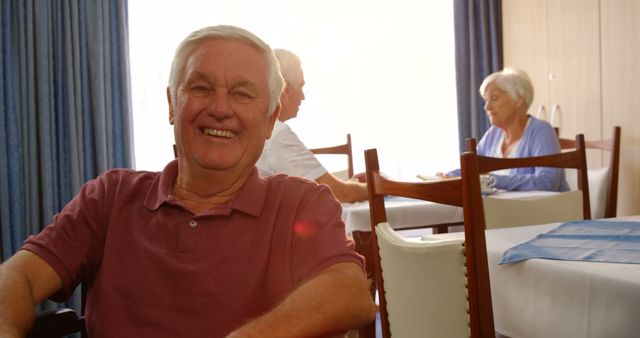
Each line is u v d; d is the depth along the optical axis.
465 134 4.22
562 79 3.63
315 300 0.96
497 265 1.37
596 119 3.36
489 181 2.51
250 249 1.09
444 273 1.23
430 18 4.24
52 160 3.32
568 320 1.16
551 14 3.70
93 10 3.38
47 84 3.28
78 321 1.18
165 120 3.75
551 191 2.67
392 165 4.21
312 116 4.05
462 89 4.20
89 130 3.41
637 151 3.07
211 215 1.09
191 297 1.07
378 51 4.15
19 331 0.99
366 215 2.21
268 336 0.91
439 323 1.26
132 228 1.15
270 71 1.17
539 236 1.49
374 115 4.16
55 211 3.36
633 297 1.02
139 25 3.68
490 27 4.23
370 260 2.25
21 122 3.26
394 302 1.44
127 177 1.22
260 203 1.12
